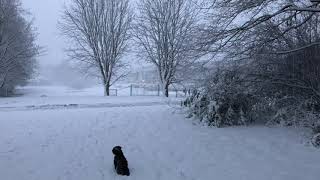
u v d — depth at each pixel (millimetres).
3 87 35344
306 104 11766
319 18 11172
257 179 7730
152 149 9930
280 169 8266
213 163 8789
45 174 8031
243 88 12352
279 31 9930
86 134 11438
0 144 10266
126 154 9477
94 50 35125
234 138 10938
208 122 12703
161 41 32000
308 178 7691
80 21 34938
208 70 12672
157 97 28984
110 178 7832
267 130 11812
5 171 8203
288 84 11453
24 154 9414
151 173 8156
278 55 11406
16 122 13211
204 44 9969
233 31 9484
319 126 10672
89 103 22188
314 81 11344
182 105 15438
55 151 9688
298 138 10703
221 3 9469
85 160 8992
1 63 31438
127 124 12883
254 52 10281
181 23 29516
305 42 11266
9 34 31000
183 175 8031
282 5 9656
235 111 12758
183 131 11898
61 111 16250
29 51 32688
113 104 21156
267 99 12633
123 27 35031
